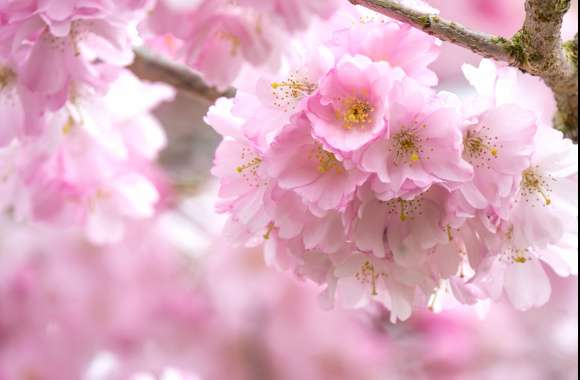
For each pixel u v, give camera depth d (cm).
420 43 100
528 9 102
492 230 100
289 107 100
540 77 106
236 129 102
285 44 99
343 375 135
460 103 100
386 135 98
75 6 103
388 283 103
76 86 111
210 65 100
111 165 118
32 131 107
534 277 104
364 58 98
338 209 99
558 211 103
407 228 101
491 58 102
